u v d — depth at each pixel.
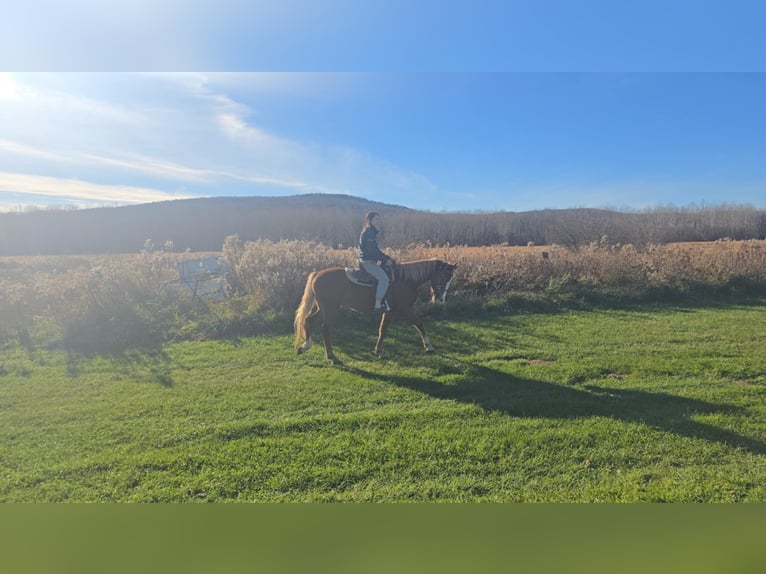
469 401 5.60
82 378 6.89
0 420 5.38
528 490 3.64
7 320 9.82
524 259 13.34
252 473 3.98
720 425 4.71
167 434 4.85
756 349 7.55
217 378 6.70
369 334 9.02
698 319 9.83
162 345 8.63
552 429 4.69
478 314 10.62
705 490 3.55
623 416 5.01
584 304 11.34
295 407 5.54
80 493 3.76
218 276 12.10
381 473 3.94
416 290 7.75
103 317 9.93
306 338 7.63
